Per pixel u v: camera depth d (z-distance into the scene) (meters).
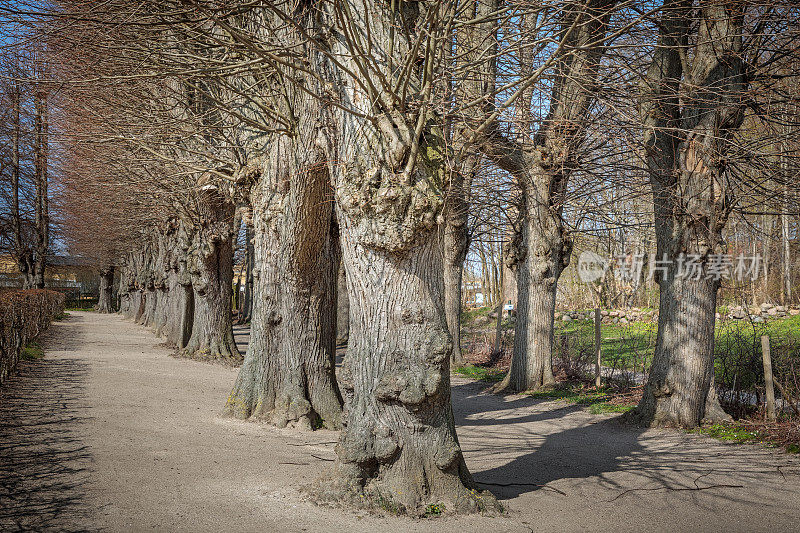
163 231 20.14
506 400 12.23
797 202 9.05
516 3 5.55
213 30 8.34
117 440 6.56
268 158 8.56
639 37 6.95
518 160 12.45
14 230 27.22
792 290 22.36
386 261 4.68
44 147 13.42
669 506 5.12
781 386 8.64
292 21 4.23
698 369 8.67
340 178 4.84
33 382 10.23
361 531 4.07
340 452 4.72
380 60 4.84
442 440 4.64
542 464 6.64
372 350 4.71
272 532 4.01
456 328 17.92
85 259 38.41
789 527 4.65
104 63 7.00
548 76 6.01
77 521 4.05
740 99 8.24
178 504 4.54
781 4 6.75
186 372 13.09
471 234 17.06
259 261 8.75
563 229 13.25
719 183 8.59
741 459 6.87
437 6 4.47
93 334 22.77
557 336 18.42
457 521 4.38
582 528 4.47
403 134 4.54
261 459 6.13
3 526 3.89
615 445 7.74
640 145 7.89
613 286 29.05
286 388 8.41
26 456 5.65
